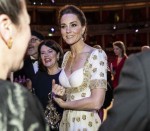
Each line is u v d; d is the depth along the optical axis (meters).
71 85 3.30
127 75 1.47
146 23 34.97
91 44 35.72
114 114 1.46
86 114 3.25
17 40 1.25
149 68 1.42
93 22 36.25
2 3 1.18
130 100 1.42
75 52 3.41
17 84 1.13
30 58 4.58
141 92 1.39
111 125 1.46
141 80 1.41
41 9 34.69
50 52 4.17
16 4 1.23
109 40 35.88
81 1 35.62
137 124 1.40
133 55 1.50
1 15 1.18
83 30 3.44
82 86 3.26
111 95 3.81
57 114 3.72
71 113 3.31
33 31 4.85
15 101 1.07
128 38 35.66
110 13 36.19
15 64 1.28
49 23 34.88
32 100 1.11
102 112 3.85
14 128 1.03
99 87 3.18
